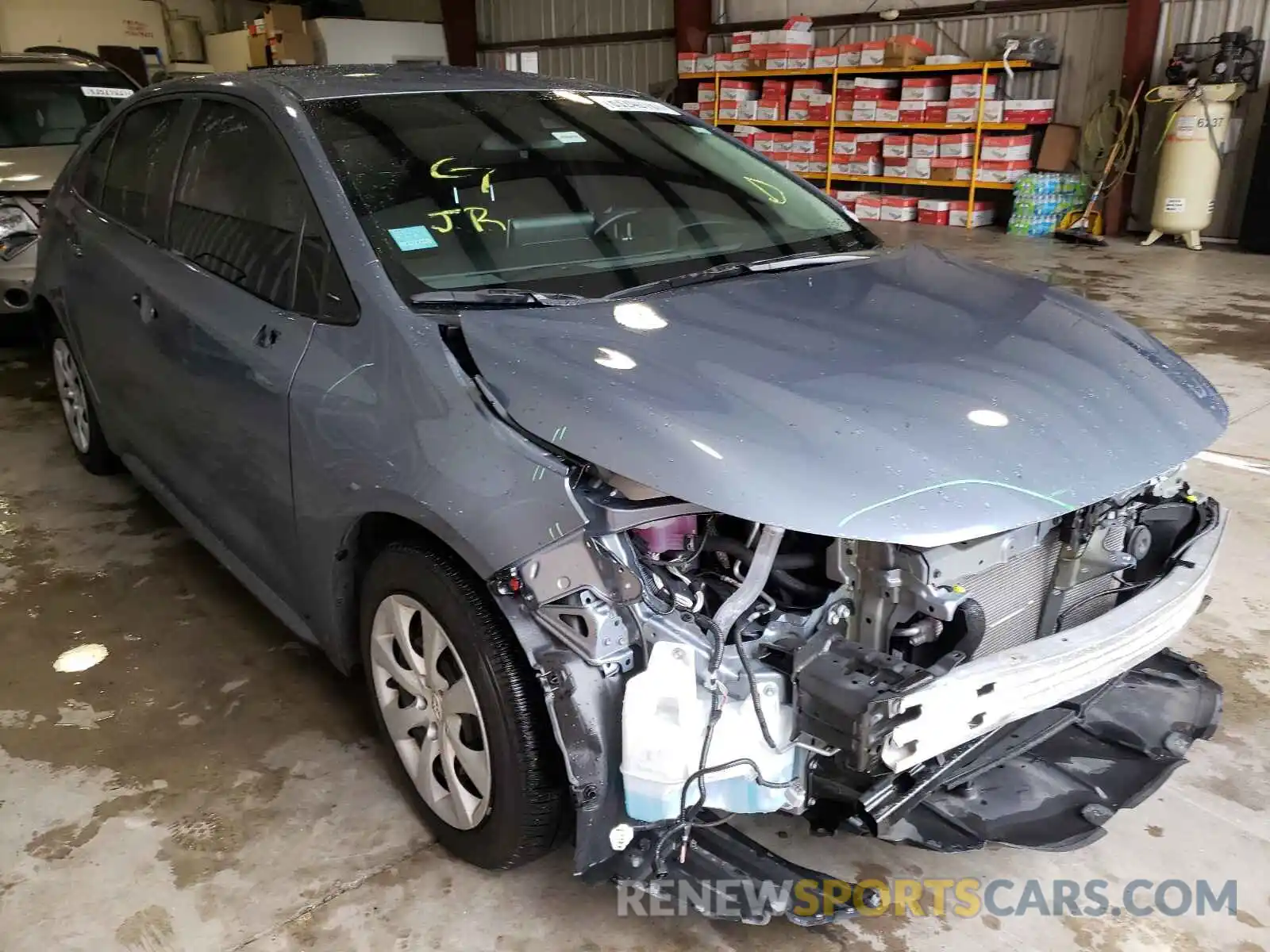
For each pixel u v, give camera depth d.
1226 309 6.64
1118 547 2.03
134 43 15.26
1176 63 8.91
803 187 2.84
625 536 1.60
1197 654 2.71
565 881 1.97
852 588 1.64
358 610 2.18
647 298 2.05
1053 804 1.87
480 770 1.82
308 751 2.36
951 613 1.56
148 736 2.42
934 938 1.83
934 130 10.59
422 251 2.08
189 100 2.82
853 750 1.48
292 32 14.28
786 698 1.59
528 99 2.64
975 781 1.91
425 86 2.55
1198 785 2.23
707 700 1.57
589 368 1.74
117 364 3.02
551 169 2.41
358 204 2.12
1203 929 1.85
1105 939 1.83
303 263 2.15
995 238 9.73
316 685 2.63
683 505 1.61
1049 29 10.15
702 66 12.33
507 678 1.70
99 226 3.18
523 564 1.60
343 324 2.02
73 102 6.16
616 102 2.81
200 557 3.33
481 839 1.88
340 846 2.06
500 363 1.78
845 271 2.32
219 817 2.14
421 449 1.77
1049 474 1.61
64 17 14.50
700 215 2.50
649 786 1.58
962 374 1.82
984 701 1.58
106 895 1.94
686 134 2.81
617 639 1.58
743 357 1.81
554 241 2.23
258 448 2.22
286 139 2.28
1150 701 2.17
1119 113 9.65
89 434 3.82
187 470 2.72
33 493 3.84
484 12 15.93
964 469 1.57
